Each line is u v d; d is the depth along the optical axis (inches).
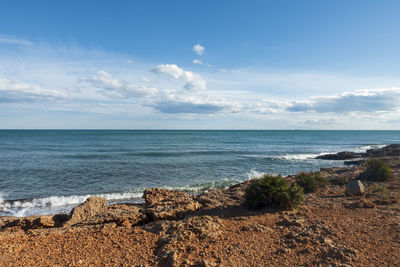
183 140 3710.6
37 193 726.5
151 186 814.5
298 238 239.5
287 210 354.9
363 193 447.5
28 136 4530.0
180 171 1087.6
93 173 1013.8
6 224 365.1
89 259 207.8
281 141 3722.9
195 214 354.6
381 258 203.8
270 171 1123.3
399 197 413.1
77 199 660.1
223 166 1238.3
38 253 219.0
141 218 350.6
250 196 377.7
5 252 217.0
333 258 202.4
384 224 281.3
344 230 267.1
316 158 1598.2
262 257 207.5
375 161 646.5
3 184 824.9
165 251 213.6
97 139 3722.9
